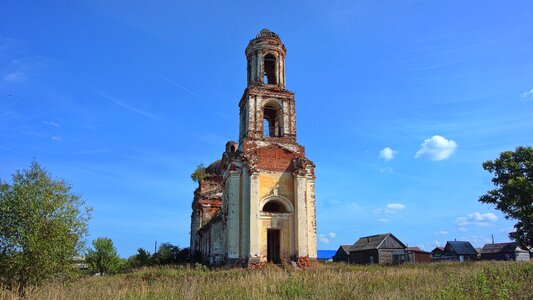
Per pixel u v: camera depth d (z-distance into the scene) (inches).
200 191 2192.4
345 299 599.5
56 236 763.4
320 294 636.7
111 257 1980.8
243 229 1346.0
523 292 597.6
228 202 1390.3
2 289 677.9
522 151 1632.6
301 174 1419.8
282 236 1373.0
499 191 1644.9
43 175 797.2
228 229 1349.7
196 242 2127.2
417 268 1159.0
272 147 1450.5
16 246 741.3
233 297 628.1
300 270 1109.1
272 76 1657.2
